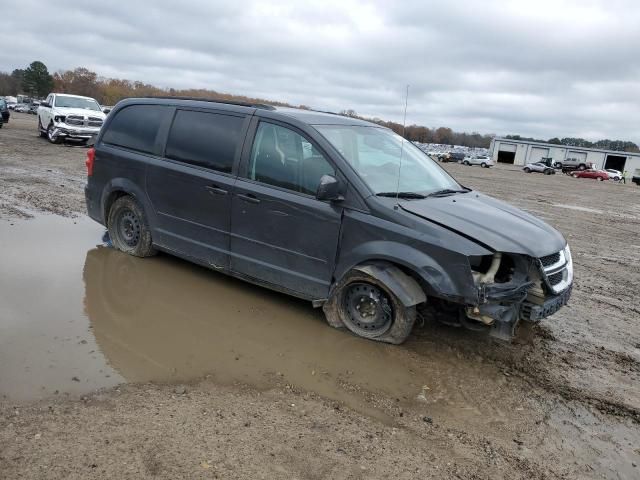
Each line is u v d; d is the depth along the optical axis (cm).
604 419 359
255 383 365
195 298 508
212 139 529
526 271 418
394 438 314
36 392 326
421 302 422
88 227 731
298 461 281
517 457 308
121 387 342
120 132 617
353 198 439
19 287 491
